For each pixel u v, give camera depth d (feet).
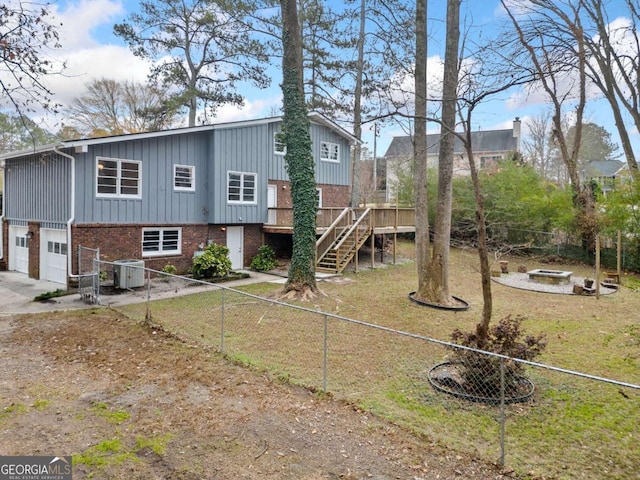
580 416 17.43
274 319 32.55
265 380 20.79
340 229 58.03
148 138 49.65
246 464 13.48
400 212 66.03
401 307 37.70
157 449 14.24
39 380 20.30
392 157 126.00
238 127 57.67
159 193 51.01
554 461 14.07
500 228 70.90
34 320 31.71
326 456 14.06
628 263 61.05
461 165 106.32
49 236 49.19
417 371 22.20
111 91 105.19
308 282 39.60
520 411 17.83
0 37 23.08
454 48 35.53
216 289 44.29
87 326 30.04
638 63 56.49
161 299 39.34
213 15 76.69
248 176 59.88
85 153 44.68
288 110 39.68
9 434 15.06
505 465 13.73
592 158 139.03
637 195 58.03
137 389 19.43
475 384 19.08
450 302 38.63
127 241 48.21
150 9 76.59
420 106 38.91
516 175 76.28
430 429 16.12
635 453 14.62
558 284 51.42
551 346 27.27
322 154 71.61
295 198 39.75
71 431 15.39
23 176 54.34
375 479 12.83
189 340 27.02
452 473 13.26
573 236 70.44
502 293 45.98
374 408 17.79
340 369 22.41
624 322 33.45
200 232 55.52
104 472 12.87
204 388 19.67
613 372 22.68
